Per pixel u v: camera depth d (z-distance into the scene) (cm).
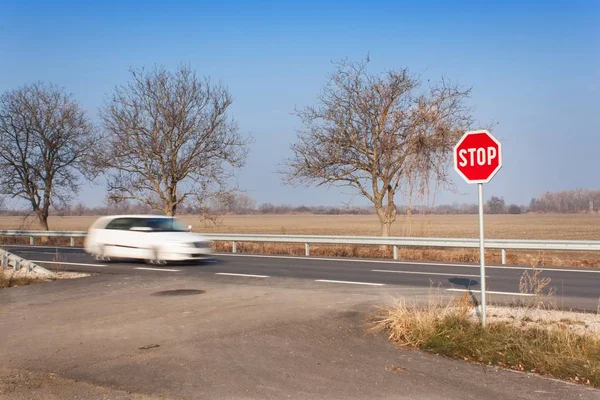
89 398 578
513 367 703
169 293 1267
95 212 11525
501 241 1992
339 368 685
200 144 3052
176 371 668
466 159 842
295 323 926
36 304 1143
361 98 2430
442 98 2409
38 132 3550
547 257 2088
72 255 2389
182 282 1464
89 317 998
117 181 3062
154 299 1184
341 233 4591
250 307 1081
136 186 3058
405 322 838
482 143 830
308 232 4956
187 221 7225
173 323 934
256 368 681
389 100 2430
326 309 1055
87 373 662
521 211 14262
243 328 891
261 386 614
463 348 753
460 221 8269
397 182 2533
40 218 3650
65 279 1548
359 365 700
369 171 2519
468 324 834
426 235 3291
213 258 2211
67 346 790
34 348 782
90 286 1397
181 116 2988
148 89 2981
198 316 993
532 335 797
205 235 2722
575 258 2112
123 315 1011
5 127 3497
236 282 1467
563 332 779
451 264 1955
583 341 754
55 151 3616
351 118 2439
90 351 760
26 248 2917
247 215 14312
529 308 978
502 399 582
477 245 2036
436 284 1416
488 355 732
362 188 2545
